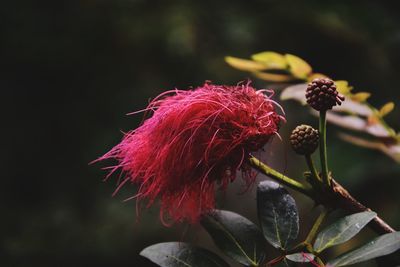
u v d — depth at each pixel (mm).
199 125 1382
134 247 5641
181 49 6023
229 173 1438
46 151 6637
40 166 6613
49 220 6008
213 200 1478
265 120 1417
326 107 1306
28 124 6719
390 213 4254
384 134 1795
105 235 5781
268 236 1271
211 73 6047
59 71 6691
